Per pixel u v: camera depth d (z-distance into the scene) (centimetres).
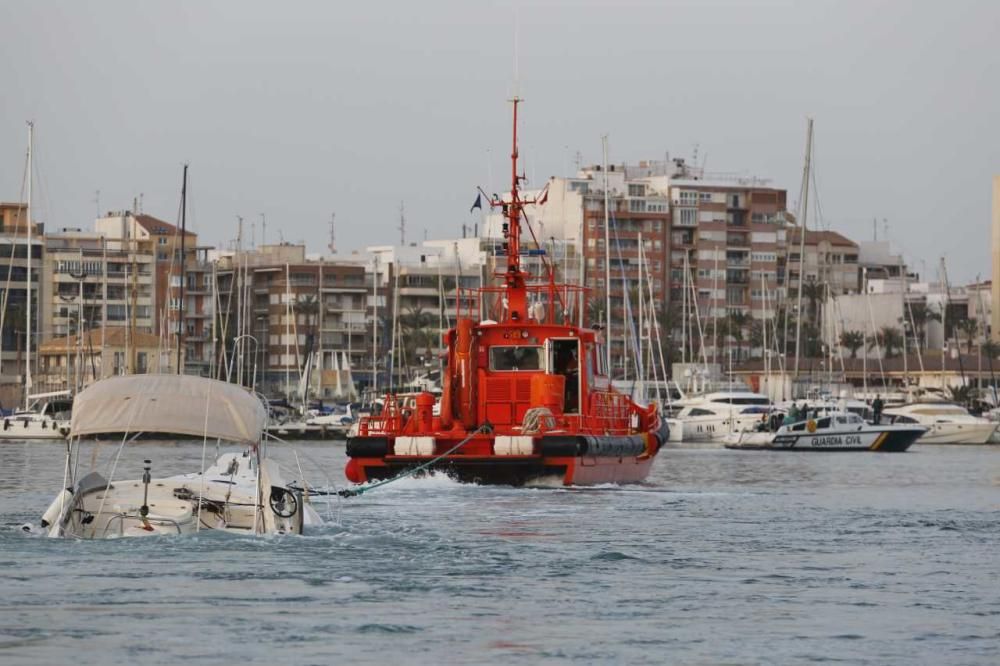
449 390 13188
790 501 13075
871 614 6906
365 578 7512
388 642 6091
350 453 12531
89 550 8025
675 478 17688
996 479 18125
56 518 8519
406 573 7712
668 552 8894
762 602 7181
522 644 6122
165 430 8412
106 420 8388
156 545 8194
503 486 12594
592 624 6556
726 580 7838
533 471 12506
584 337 13538
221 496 8844
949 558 8800
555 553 8675
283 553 8131
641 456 14275
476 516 10581
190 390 8462
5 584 7100
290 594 7025
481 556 8438
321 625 6366
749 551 9031
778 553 8962
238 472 9575
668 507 11769
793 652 6069
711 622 6656
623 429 14225
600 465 13050
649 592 7406
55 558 7781
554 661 5847
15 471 16862
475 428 13188
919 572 8212
